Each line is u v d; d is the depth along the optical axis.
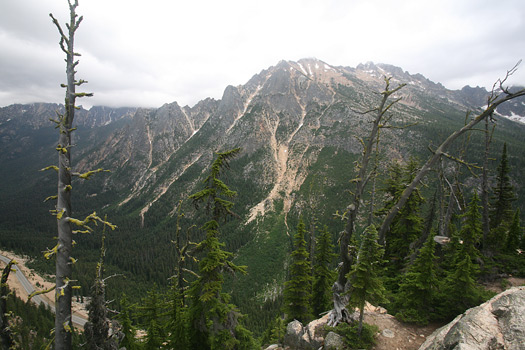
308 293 29.00
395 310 19.09
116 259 153.12
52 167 10.73
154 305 23.78
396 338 15.77
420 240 28.22
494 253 24.98
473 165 13.70
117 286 116.75
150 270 133.75
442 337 11.72
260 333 71.62
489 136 25.58
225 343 15.46
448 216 28.31
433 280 17.67
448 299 17.72
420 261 18.42
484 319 10.30
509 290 11.26
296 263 27.48
